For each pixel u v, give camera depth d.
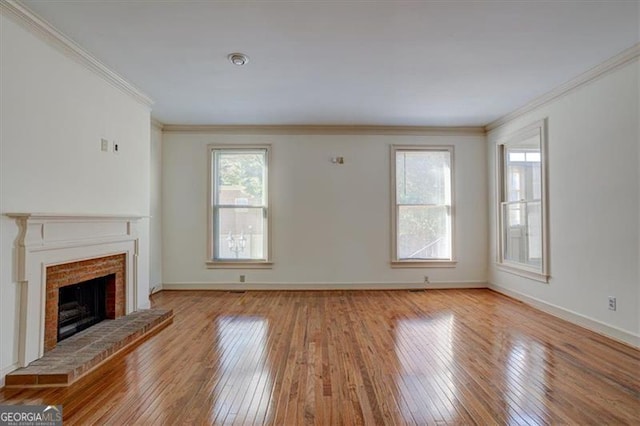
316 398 2.17
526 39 2.81
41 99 2.59
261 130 5.38
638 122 2.93
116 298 3.56
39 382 2.29
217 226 5.42
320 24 2.59
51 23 2.57
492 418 1.96
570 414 1.99
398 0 2.30
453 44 2.89
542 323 3.67
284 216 5.39
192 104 4.38
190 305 4.45
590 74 3.39
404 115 4.87
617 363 2.66
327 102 4.31
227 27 2.63
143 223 4.12
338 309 4.26
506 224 5.04
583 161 3.51
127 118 3.77
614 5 2.35
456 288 5.45
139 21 2.55
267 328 3.54
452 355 2.83
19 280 2.37
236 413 2.01
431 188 5.49
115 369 2.58
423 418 1.96
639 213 2.93
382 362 2.70
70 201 2.91
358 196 5.42
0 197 2.26
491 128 5.30
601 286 3.31
